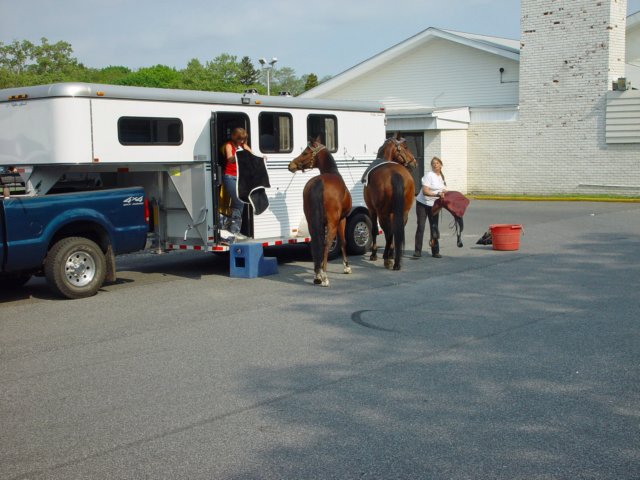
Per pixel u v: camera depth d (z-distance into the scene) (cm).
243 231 1238
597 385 616
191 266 1357
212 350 757
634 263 1211
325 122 1357
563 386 615
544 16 2522
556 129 2542
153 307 980
